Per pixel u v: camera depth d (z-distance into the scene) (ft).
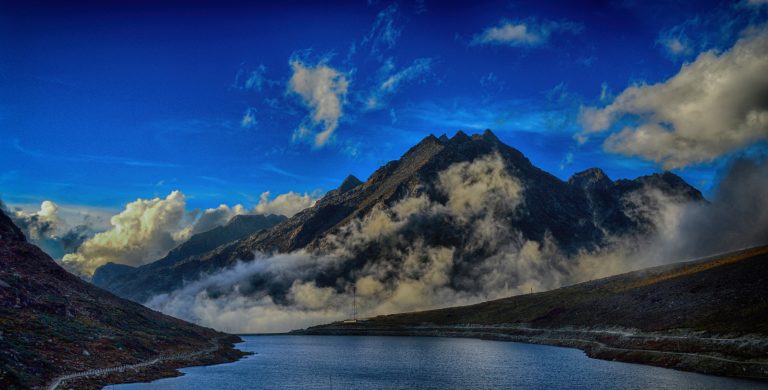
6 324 325.21
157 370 375.45
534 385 367.86
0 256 457.68
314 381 401.90
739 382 351.87
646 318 611.47
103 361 337.52
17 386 234.79
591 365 493.77
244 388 343.67
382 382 397.39
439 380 407.44
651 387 340.18
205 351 555.28
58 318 388.37
